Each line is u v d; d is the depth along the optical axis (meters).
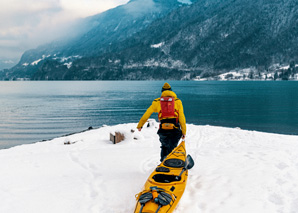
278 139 11.26
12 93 140.62
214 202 4.52
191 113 54.91
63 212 4.30
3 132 36.78
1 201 4.75
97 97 104.44
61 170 6.74
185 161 5.17
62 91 157.62
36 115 54.59
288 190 4.95
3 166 7.16
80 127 39.81
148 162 7.41
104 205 4.52
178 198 4.21
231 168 6.41
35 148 10.83
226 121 44.41
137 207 3.79
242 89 157.12
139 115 51.94
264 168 6.29
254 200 4.54
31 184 5.65
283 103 74.12
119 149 9.30
